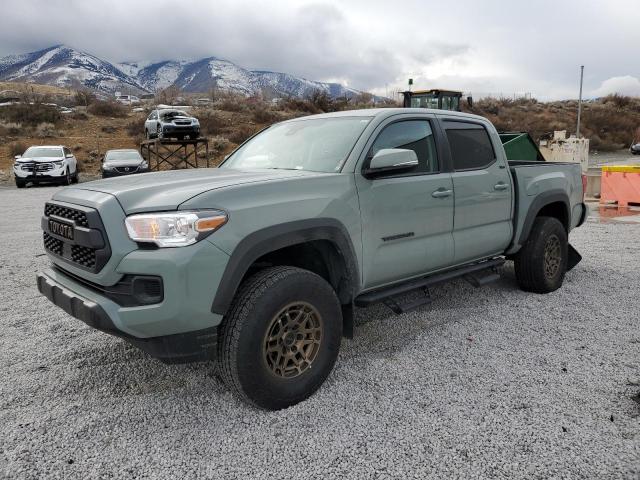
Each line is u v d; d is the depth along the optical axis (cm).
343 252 338
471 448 265
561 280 546
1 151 3111
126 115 4359
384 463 255
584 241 804
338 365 368
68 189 346
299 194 322
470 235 446
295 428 288
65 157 2191
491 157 477
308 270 353
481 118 482
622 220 1010
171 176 349
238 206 294
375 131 379
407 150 357
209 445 274
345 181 348
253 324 290
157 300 274
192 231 274
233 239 286
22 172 2070
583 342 401
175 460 262
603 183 1171
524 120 5069
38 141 3344
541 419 290
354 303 374
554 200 529
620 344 396
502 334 421
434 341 409
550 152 2188
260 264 338
